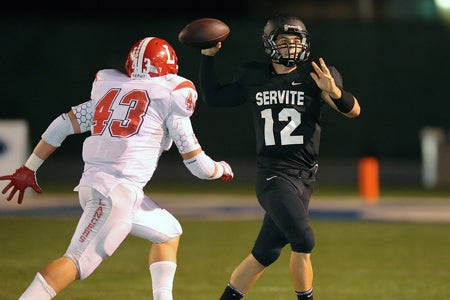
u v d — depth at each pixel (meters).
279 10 86.00
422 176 67.62
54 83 73.31
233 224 40.81
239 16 85.19
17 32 74.25
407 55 74.75
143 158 19.03
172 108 19.17
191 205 48.25
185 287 26.92
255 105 21.44
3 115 73.00
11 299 24.80
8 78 73.38
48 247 34.22
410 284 27.47
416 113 74.25
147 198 19.55
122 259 31.69
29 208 46.44
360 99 74.25
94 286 26.89
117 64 73.50
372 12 85.69
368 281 27.94
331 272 29.44
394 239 36.53
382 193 56.38
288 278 28.38
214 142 73.00
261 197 20.84
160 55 19.56
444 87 74.38
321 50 74.69
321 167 70.88
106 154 18.95
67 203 48.84
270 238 20.95
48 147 19.95
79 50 73.81
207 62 21.66
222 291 26.38
